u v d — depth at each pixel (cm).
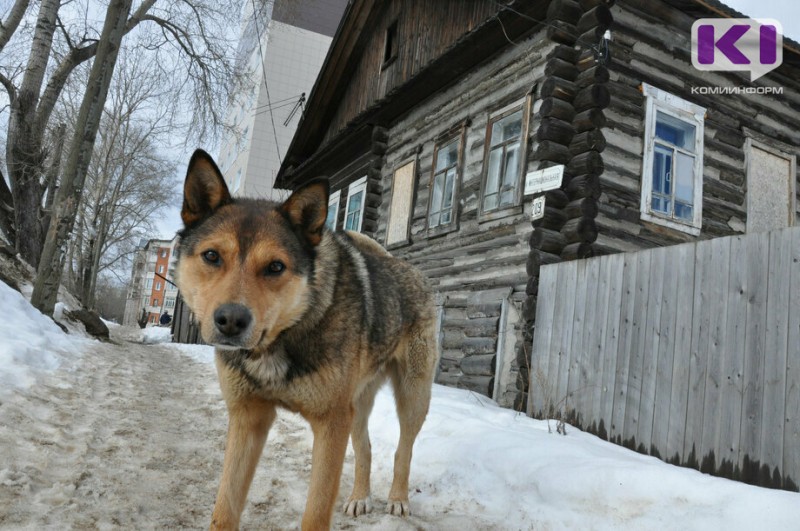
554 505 318
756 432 382
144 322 4088
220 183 258
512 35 835
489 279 796
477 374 754
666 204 773
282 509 304
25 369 493
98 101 927
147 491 304
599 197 674
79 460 327
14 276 998
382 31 1368
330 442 252
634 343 496
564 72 718
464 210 898
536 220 682
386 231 1172
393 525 298
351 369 264
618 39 750
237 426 254
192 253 243
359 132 1326
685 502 292
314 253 257
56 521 246
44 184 1237
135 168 3033
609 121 724
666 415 453
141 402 521
